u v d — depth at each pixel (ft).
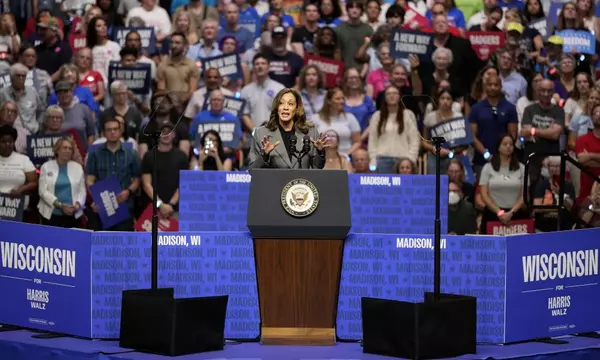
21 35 88.84
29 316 48.85
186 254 47.19
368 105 75.92
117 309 47.16
